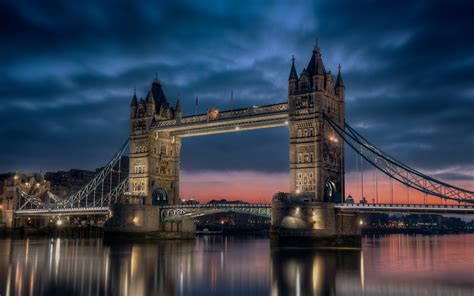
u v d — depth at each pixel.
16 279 62.06
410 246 156.00
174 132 144.38
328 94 113.44
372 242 192.25
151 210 138.50
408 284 58.94
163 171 145.88
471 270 74.38
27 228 198.75
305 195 108.38
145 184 141.25
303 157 110.19
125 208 134.88
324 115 110.75
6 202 199.38
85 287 56.19
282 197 109.75
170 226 145.75
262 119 121.31
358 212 110.75
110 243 132.00
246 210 120.19
